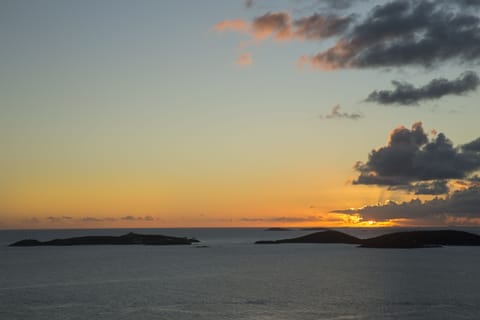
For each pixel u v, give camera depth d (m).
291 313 59.59
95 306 63.94
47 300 68.38
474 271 105.69
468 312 60.16
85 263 129.12
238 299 68.88
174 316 58.06
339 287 80.88
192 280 91.56
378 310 61.31
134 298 69.81
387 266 117.88
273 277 96.12
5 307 63.31
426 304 65.00
